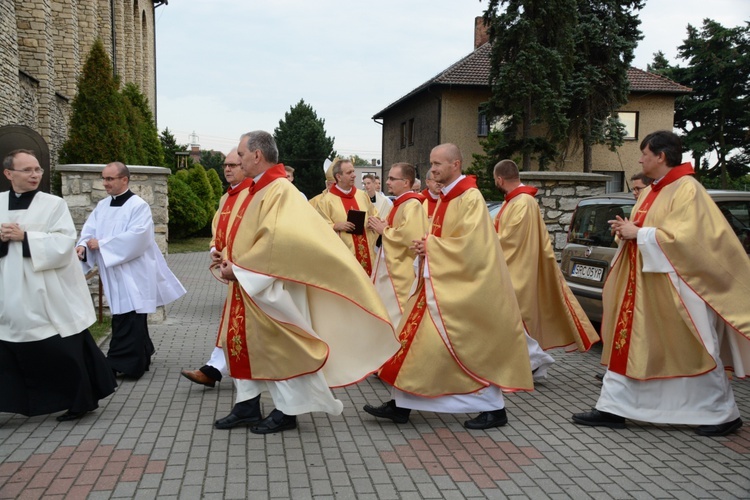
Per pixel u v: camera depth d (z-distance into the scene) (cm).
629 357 470
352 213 752
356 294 438
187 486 374
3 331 455
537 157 2864
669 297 461
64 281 472
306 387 449
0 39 1375
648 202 488
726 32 3797
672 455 432
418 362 466
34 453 422
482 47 3241
